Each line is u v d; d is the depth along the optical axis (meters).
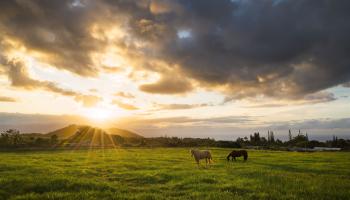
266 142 171.38
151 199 17.03
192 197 17.47
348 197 17.05
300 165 37.00
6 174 27.03
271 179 23.56
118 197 17.50
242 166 35.72
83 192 18.86
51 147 108.94
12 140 122.56
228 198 16.67
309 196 17.17
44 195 18.17
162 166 35.56
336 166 35.59
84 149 98.81
